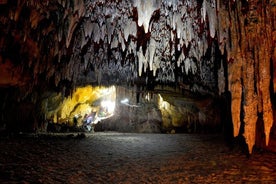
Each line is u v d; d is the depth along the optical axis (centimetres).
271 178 635
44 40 878
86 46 991
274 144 836
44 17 720
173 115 1780
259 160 786
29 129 1333
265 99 632
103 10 732
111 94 2052
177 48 958
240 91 700
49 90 1365
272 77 681
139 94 1778
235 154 887
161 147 1038
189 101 1673
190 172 691
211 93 1414
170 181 619
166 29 830
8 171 574
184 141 1196
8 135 1076
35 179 551
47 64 1025
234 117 709
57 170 643
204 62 1066
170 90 1543
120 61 1140
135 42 909
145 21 675
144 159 827
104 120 1870
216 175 665
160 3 683
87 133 1546
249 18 614
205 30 803
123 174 661
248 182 613
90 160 778
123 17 761
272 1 559
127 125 1800
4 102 1127
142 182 607
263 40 619
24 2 623
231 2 629
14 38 779
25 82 1064
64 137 1180
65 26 787
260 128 888
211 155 884
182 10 700
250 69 656
